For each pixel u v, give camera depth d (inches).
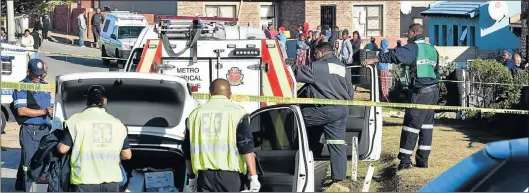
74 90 414.6
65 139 348.8
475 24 1514.5
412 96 497.7
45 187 369.4
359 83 506.0
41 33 1808.6
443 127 721.6
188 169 360.5
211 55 514.9
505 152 202.2
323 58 472.1
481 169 206.2
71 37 1932.8
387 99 853.2
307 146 382.6
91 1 2065.7
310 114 461.4
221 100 355.9
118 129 354.0
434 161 531.2
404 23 1831.9
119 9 2005.4
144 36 555.2
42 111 462.0
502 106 685.9
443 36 1649.9
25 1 1310.3
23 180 466.6
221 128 349.1
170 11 1929.1
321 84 464.8
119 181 352.5
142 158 413.1
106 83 415.2
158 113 415.2
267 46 516.1
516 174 203.5
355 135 503.8
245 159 348.5
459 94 772.6
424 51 491.5
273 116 418.9
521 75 695.7
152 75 415.2
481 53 1469.0
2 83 463.2
